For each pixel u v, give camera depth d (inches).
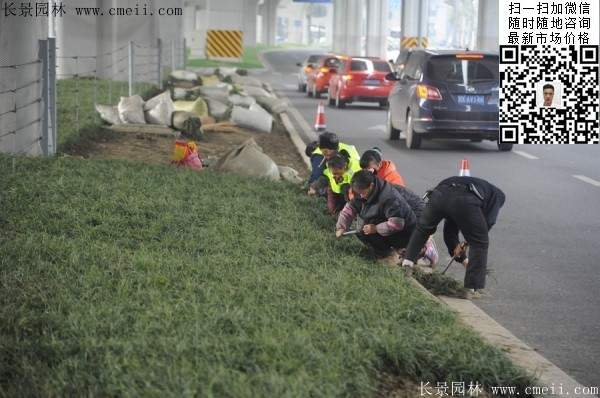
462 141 2357.3
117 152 1708.9
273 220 1053.8
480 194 855.7
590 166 1865.2
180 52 5344.5
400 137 2439.7
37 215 968.3
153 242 906.1
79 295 695.1
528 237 1172.5
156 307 658.8
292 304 698.2
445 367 613.9
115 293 700.7
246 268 825.5
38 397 510.0
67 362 545.0
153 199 1097.4
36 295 682.8
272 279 778.2
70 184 1141.7
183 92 2701.8
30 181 1146.7
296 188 1286.9
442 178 1662.2
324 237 987.9
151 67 3784.5
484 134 2100.1
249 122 2285.9
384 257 965.8
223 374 526.9
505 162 1918.1
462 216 851.4
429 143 2299.5
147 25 3752.5
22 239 862.5
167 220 987.3
